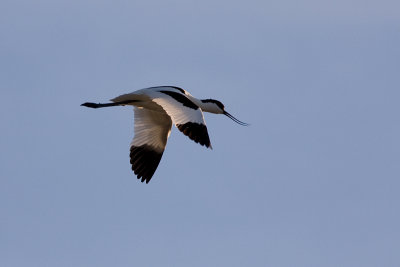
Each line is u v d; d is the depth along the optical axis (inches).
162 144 660.1
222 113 717.9
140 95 593.0
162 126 654.5
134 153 652.1
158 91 576.7
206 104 700.7
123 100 613.6
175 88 655.8
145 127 655.8
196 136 511.2
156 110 637.3
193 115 523.5
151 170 653.3
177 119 524.7
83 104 617.0
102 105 615.5
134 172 649.0
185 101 540.1
